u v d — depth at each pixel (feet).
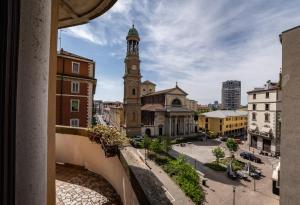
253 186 77.87
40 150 3.91
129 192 11.03
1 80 3.12
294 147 34.71
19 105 3.48
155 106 176.96
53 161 8.20
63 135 21.57
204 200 64.69
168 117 167.43
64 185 16.52
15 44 3.33
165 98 171.94
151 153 113.50
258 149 138.10
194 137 173.27
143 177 9.35
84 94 94.27
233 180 84.07
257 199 67.00
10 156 3.27
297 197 33.83
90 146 19.62
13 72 3.30
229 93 581.53
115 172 15.56
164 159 102.22
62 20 13.48
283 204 35.81
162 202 7.20
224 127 204.74
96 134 16.03
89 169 19.71
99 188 15.96
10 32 3.23
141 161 12.07
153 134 161.89
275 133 124.47
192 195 62.69
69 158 21.12
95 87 107.86
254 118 140.67
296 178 34.12
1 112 3.14
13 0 3.28
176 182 72.33
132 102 152.56
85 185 16.52
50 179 7.96
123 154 13.24
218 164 104.99
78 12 12.48
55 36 8.23
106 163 17.51
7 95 3.22
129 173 10.85
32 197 3.73
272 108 126.52
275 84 131.64
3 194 3.20
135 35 152.87
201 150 135.33
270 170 98.89
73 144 20.93
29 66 3.64
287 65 36.81
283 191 35.96
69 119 90.02
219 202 64.13
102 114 421.18
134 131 152.25
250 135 145.07
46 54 4.07
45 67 4.04
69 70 90.68
